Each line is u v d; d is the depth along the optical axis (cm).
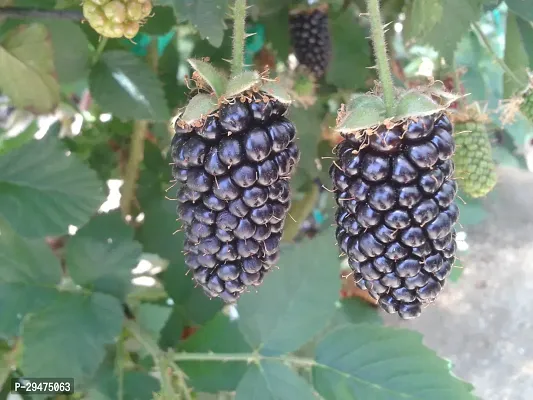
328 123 18
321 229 19
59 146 11
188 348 13
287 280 12
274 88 9
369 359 12
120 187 16
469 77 20
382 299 10
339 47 16
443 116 9
